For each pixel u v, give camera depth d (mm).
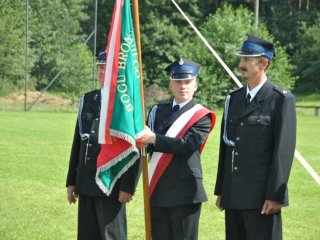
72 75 33406
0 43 32688
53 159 14305
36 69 33438
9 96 32750
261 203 5520
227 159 5793
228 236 5812
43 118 25266
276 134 5492
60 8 34344
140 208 9852
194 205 6070
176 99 6238
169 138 5879
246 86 5832
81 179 6383
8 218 8945
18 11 33406
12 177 12008
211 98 33906
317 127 25812
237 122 5738
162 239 6109
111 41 5809
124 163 6070
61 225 8672
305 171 13711
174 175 6039
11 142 16922
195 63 6230
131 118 5789
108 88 5793
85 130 6453
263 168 5559
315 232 8656
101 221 6309
